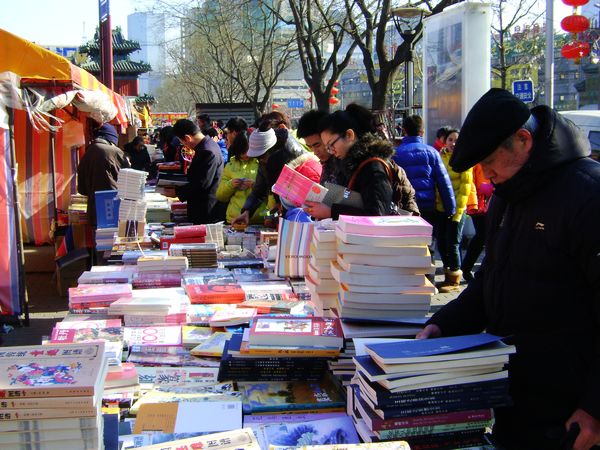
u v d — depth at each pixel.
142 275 4.15
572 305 1.91
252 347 2.48
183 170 13.27
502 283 2.05
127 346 3.01
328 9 16.39
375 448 1.81
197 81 47.09
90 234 7.77
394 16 12.20
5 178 6.12
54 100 6.43
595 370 1.81
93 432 1.68
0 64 6.35
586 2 9.04
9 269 6.20
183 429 2.21
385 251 2.51
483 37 8.16
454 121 8.62
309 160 4.82
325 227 2.91
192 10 29.41
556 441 1.93
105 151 7.57
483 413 1.97
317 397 2.45
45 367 1.76
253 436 1.97
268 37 27.09
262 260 4.72
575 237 1.83
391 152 3.41
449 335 2.27
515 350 1.94
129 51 46.75
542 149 1.89
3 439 1.65
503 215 2.12
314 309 3.07
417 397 1.91
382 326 2.53
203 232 5.23
